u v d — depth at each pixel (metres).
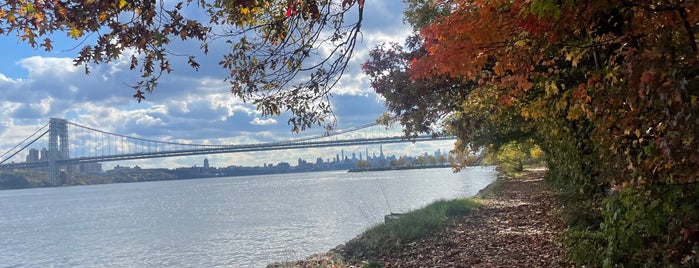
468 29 4.09
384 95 12.75
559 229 10.25
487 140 19.77
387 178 97.19
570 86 5.77
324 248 16.86
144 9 3.35
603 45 4.22
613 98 3.85
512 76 4.82
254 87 4.66
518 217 14.11
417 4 11.16
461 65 4.29
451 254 9.77
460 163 34.34
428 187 50.66
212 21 4.43
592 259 5.09
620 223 4.27
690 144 3.10
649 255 4.33
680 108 3.06
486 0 3.91
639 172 3.97
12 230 38.94
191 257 18.70
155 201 69.38
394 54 12.38
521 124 13.52
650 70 2.99
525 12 3.61
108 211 54.47
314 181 114.56
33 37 3.17
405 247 11.03
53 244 28.36
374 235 12.29
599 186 8.22
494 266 8.15
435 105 12.52
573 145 8.02
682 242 4.24
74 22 3.13
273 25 4.48
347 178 118.81
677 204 3.83
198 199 66.88
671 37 3.45
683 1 3.23
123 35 3.42
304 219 27.92
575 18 3.77
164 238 26.12
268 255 17.03
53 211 61.09
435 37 4.48
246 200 55.53
